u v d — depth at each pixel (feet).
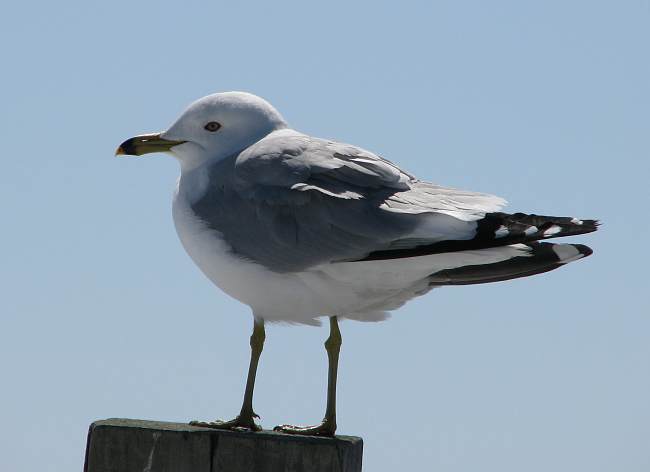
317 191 29.58
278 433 27.68
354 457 26.61
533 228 28.71
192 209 31.32
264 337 31.68
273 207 29.89
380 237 29.30
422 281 32.30
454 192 31.42
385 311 32.81
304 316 31.30
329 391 31.27
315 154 30.45
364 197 29.73
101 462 25.61
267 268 30.25
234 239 30.45
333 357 31.58
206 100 31.99
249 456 25.31
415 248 29.22
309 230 29.58
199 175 31.65
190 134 31.91
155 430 25.58
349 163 30.25
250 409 30.86
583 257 31.40
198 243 31.12
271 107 32.55
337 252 29.55
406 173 31.83
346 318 32.86
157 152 32.17
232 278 30.89
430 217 29.30
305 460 25.16
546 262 31.63
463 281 32.91
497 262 32.09
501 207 30.53
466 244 28.76
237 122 31.78
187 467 25.36
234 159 31.14
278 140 30.86
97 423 26.84
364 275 30.04
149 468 25.48
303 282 30.30
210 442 25.41
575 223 28.91
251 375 31.30
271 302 30.91
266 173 30.19
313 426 31.63
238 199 30.45
